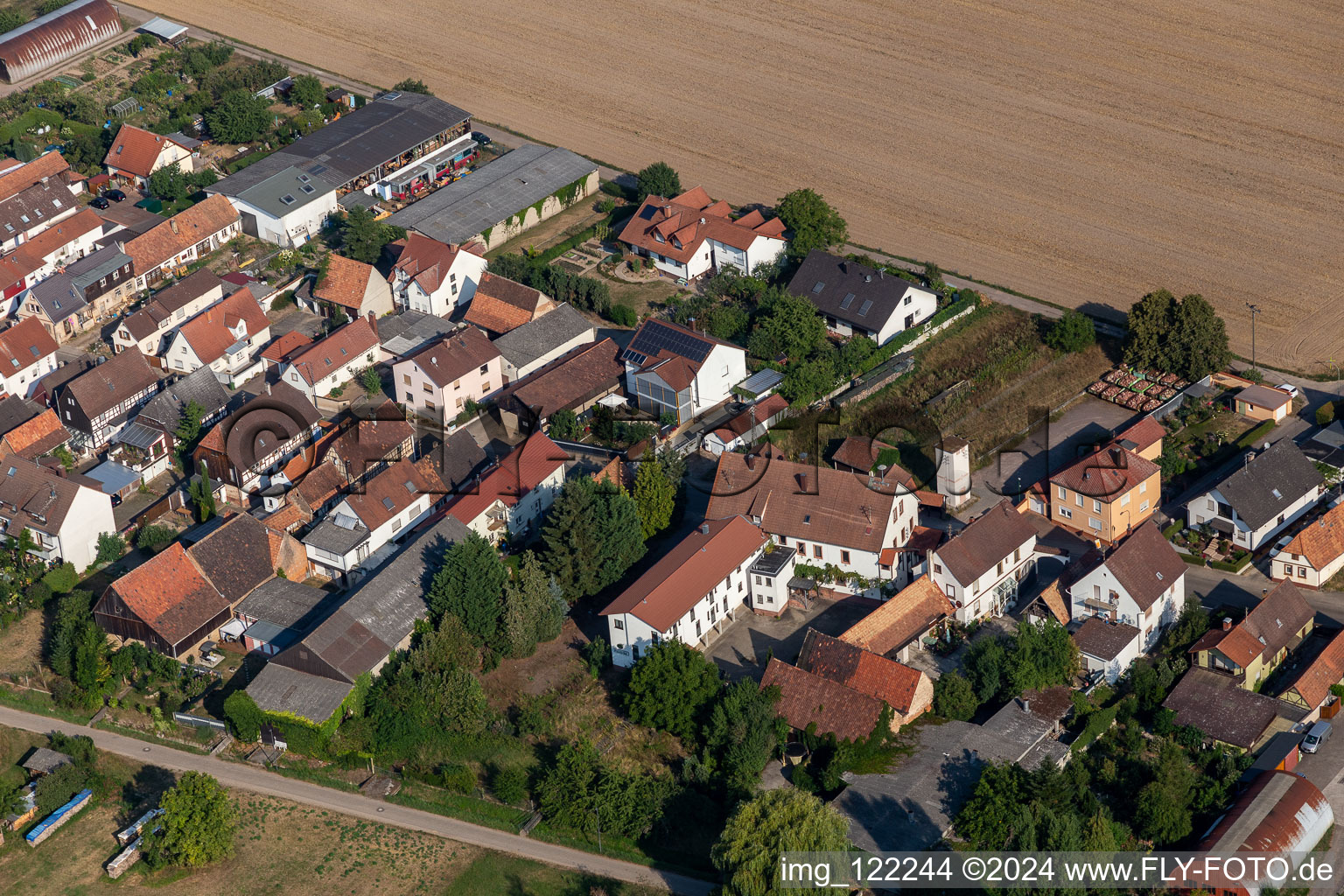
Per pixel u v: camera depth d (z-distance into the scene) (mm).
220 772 126312
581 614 141250
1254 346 182750
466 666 132000
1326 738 128625
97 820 123062
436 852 118500
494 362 169750
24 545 146375
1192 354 174125
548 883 115375
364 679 128500
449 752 126375
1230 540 150500
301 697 127375
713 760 123500
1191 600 141375
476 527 145875
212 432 155125
